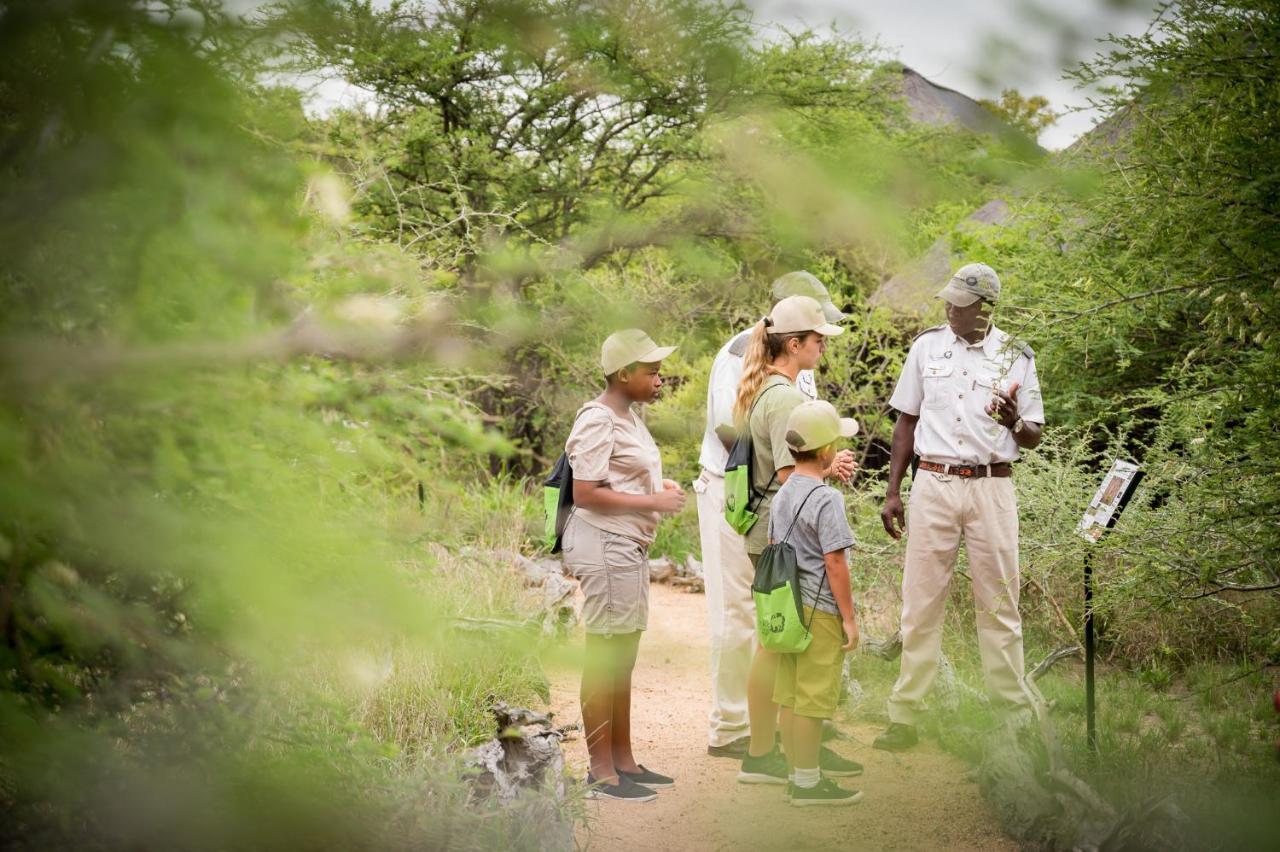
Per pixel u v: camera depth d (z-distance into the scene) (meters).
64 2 0.90
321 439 1.02
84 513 0.89
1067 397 6.57
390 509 1.15
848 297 9.16
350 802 1.49
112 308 0.97
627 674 4.25
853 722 5.32
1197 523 3.77
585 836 3.74
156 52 0.90
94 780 1.43
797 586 4.09
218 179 0.92
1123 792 3.88
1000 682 4.73
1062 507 5.84
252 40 0.94
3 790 1.44
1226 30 2.69
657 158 7.54
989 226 5.98
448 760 3.60
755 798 4.24
